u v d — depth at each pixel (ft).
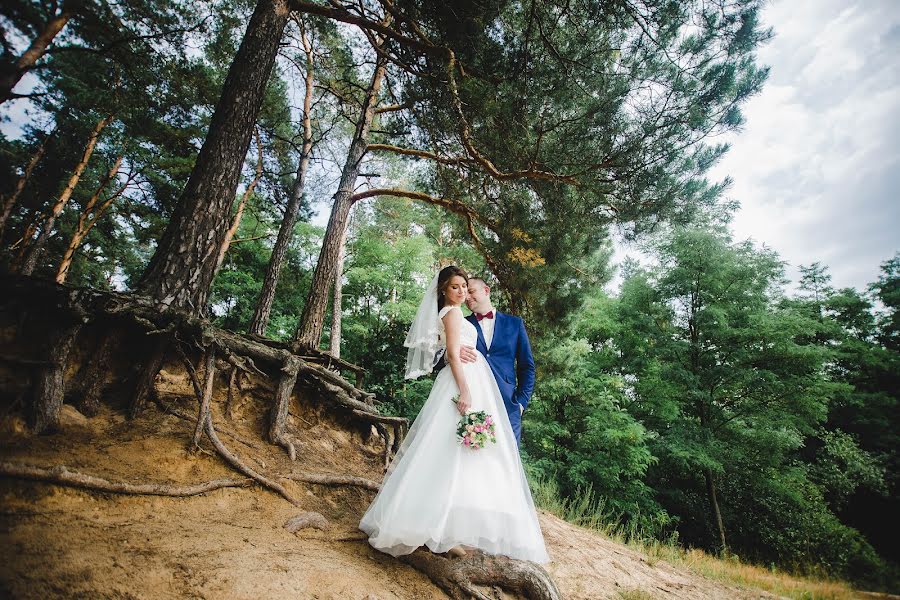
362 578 6.57
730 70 15.52
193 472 8.45
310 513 8.42
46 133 32.17
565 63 15.94
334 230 27.68
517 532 7.06
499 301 26.00
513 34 16.05
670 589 12.76
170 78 26.71
